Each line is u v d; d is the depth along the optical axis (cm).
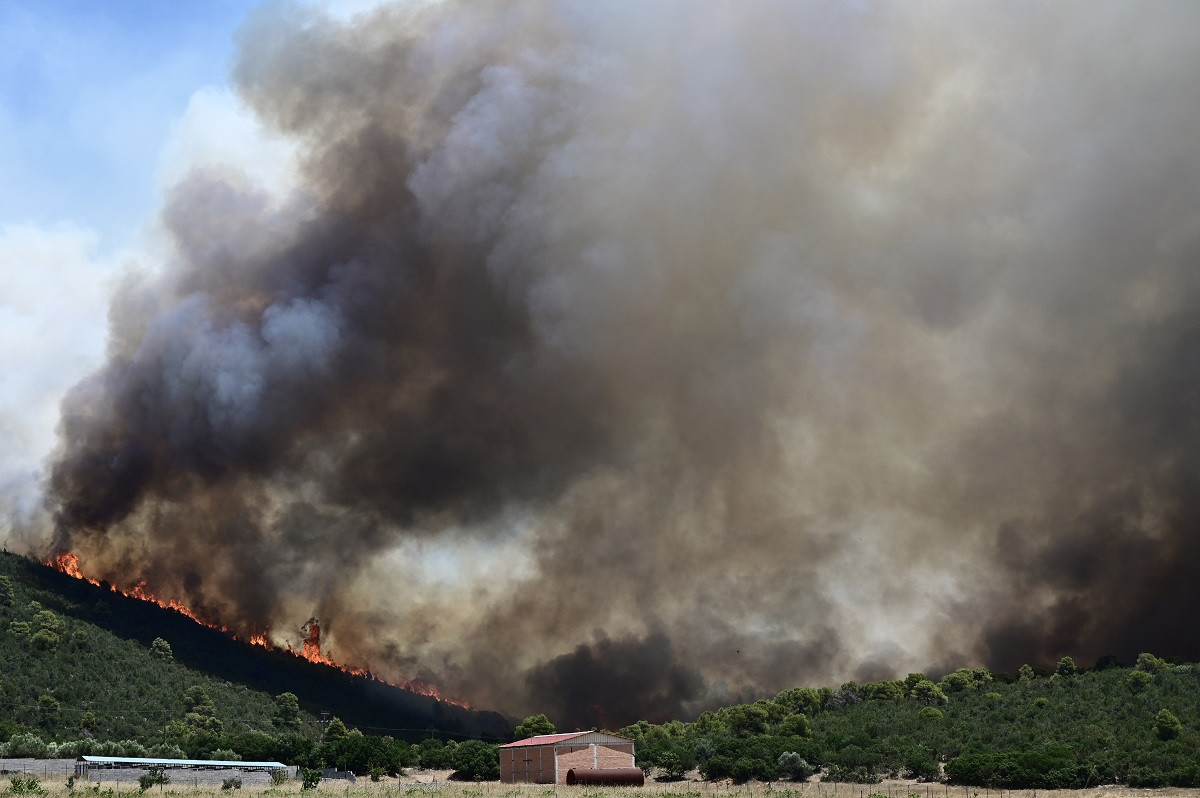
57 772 8800
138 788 7812
